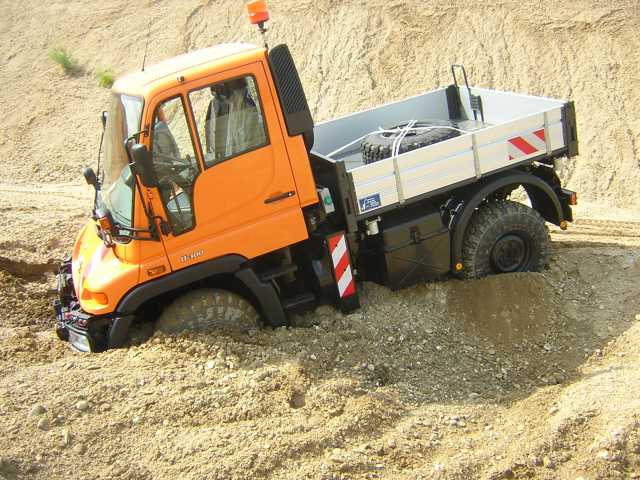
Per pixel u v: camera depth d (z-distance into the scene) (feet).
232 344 20.66
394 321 22.52
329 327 22.11
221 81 19.83
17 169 55.16
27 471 16.22
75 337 21.68
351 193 21.50
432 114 28.94
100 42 67.82
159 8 69.51
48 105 62.08
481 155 22.98
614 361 20.76
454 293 23.49
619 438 16.78
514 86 51.57
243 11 65.05
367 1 60.70
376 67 56.18
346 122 27.63
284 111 20.48
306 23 61.16
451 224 23.49
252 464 16.61
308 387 19.39
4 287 26.58
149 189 19.60
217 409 18.38
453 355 21.63
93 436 17.28
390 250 22.74
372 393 19.33
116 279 20.11
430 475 16.62
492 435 18.16
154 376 19.26
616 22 52.95
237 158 20.30
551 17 54.80
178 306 21.04
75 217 35.63
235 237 20.66
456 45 55.52
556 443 17.29
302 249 22.50
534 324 22.58
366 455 17.26
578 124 47.98
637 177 43.93
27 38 71.05
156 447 17.12
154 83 19.35
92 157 55.88
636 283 24.07
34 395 18.29
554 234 33.30
